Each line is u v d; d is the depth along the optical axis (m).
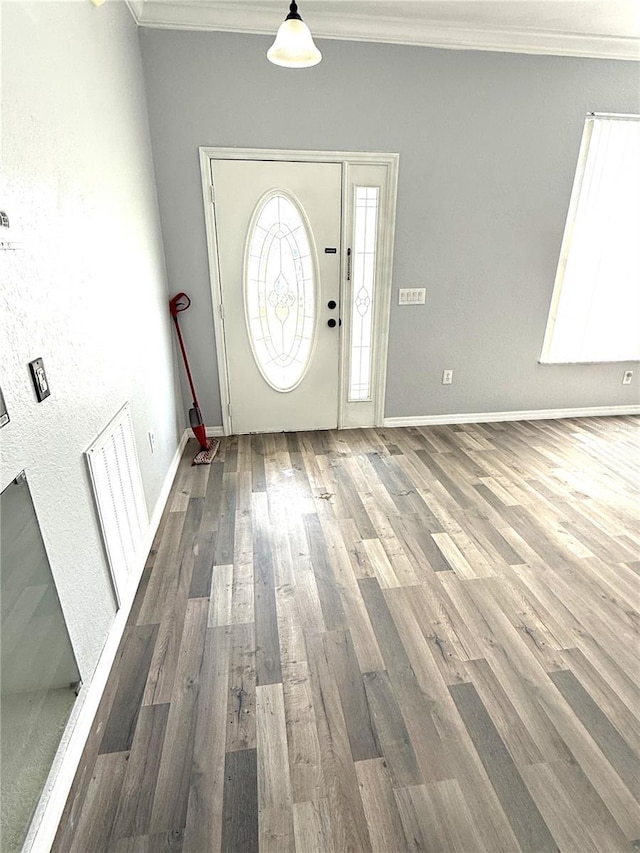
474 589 2.05
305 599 1.99
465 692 1.58
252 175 3.08
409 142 3.15
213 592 2.03
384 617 1.89
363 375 3.73
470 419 3.99
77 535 1.46
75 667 1.40
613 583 2.09
